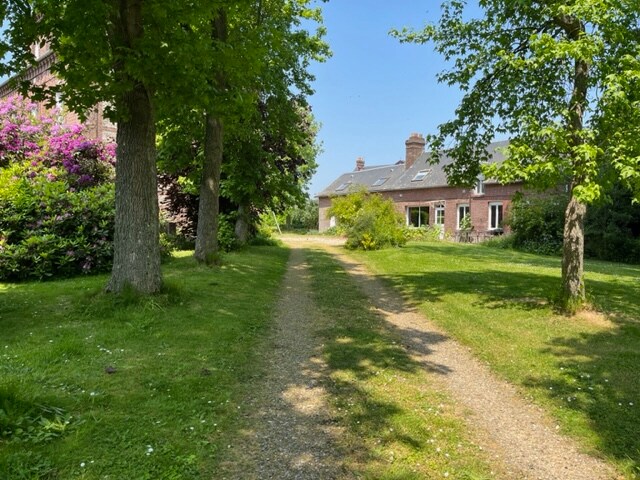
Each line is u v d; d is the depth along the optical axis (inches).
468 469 127.8
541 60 259.8
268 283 396.2
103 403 149.9
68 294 297.6
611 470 131.7
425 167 1364.4
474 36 347.3
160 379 172.2
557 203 877.8
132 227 274.2
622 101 244.8
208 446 130.3
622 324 271.0
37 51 932.6
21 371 171.0
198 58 250.4
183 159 599.5
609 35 262.2
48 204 396.8
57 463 115.5
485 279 436.1
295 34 557.3
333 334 253.4
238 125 514.6
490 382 195.9
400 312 319.6
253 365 198.5
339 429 145.6
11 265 354.6
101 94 251.8
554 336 252.4
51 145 621.3
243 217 683.4
